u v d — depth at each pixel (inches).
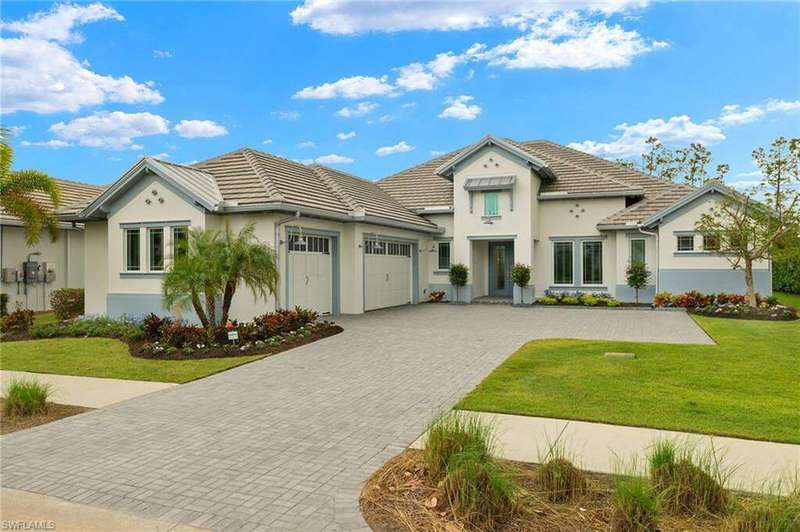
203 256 482.3
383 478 200.1
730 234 695.1
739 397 297.7
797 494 162.4
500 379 348.2
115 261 661.9
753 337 498.9
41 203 775.7
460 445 198.8
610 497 181.0
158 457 227.3
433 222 994.7
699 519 165.6
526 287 884.6
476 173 925.8
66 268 878.4
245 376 378.3
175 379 370.0
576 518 168.4
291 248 650.8
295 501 184.4
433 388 339.6
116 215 661.9
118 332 542.0
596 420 262.2
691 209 791.7
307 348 477.7
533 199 906.7
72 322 609.9
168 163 660.7
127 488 196.5
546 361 401.7
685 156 1752.0
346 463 218.7
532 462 212.1
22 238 813.2
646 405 284.8
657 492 174.2
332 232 730.2
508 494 168.2
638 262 838.5
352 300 754.8
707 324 602.5
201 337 469.1
